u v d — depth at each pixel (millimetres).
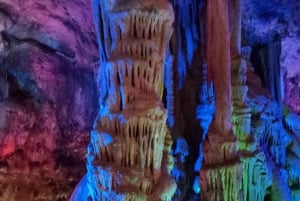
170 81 6371
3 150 6195
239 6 6668
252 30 8148
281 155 7586
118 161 4352
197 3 6754
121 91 4488
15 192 6008
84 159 7047
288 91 9461
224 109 5660
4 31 6574
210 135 5648
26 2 6574
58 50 7117
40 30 6891
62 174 6668
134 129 4418
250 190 6250
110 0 4484
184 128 6516
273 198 6910
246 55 7773
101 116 4531
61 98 7027
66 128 7035
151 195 4438
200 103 6504
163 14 4590
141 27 4535
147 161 4473
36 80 6770
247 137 6270
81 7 7047
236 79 6363
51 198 6305
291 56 8914
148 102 4441
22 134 6391
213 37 5863
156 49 4586
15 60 6711
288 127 8336
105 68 4641
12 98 6555
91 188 4520
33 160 6449
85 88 7379
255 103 7164
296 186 7844
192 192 6223
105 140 4395
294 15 8094
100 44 4734
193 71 6676
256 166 6320
